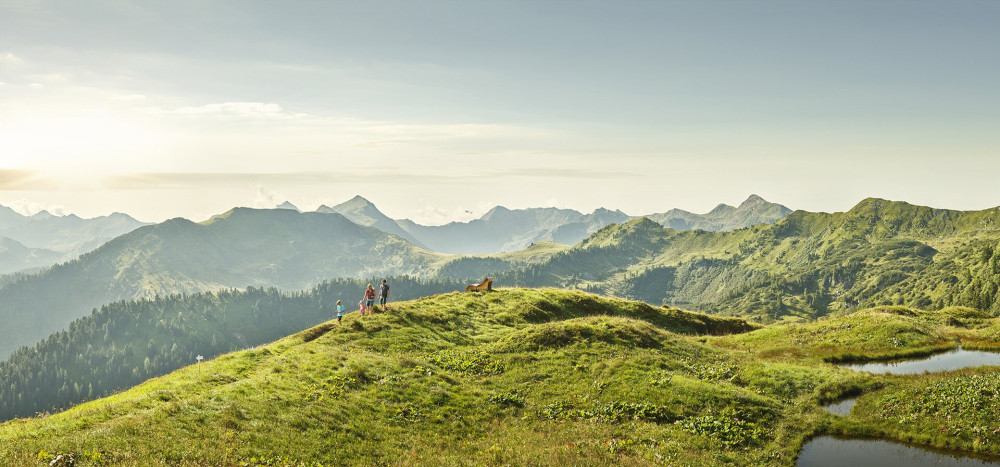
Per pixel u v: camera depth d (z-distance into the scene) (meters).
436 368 35.12
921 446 26.23
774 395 33.53
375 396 28.39
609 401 29.97
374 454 21.73
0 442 18.97
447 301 56.88
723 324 67.50
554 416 28.41
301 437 22.16
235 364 34.38
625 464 21.31
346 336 41.44
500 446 23.23
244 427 22.22
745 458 23.84
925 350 46.78
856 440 27.41
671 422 27.56
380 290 50.75
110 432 19.94
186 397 26.59
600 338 42.06
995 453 24.55
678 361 38.88
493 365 37.03
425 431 24.98
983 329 56.81
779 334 56.00
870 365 43.25
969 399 28.61
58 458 17.05
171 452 18.83
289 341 41.59
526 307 56.69
